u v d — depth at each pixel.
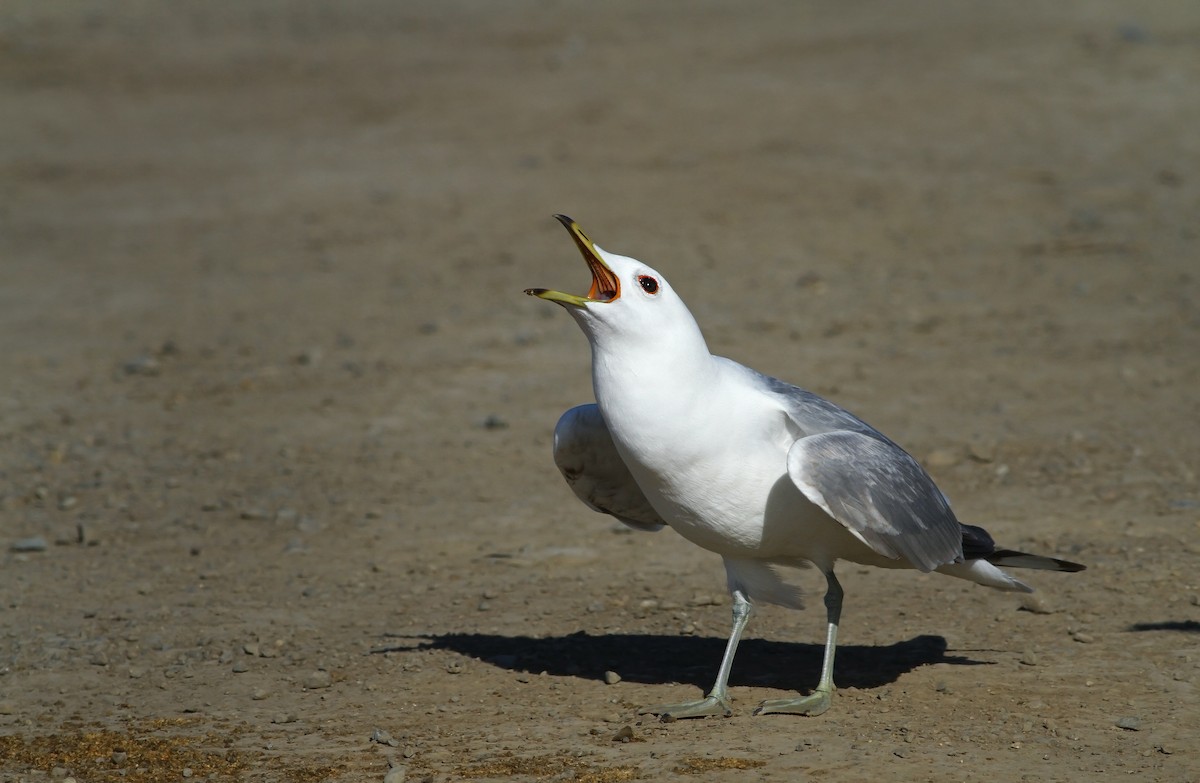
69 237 26.14
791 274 21.47
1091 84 31.48
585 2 45.16
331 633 9.62
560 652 9.09
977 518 11.62
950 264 21.59
